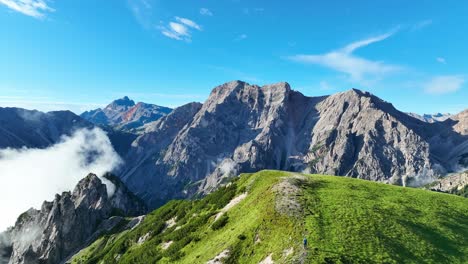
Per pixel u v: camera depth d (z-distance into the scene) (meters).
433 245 51.62
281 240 53.78
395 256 47.16
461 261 48.31
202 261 60.81
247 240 59.28
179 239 85.69
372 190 74.62
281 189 72.25
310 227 54.25
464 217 64.31
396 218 59.09
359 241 50.25
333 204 63.59
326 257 46.00
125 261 93.81
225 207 88.25
